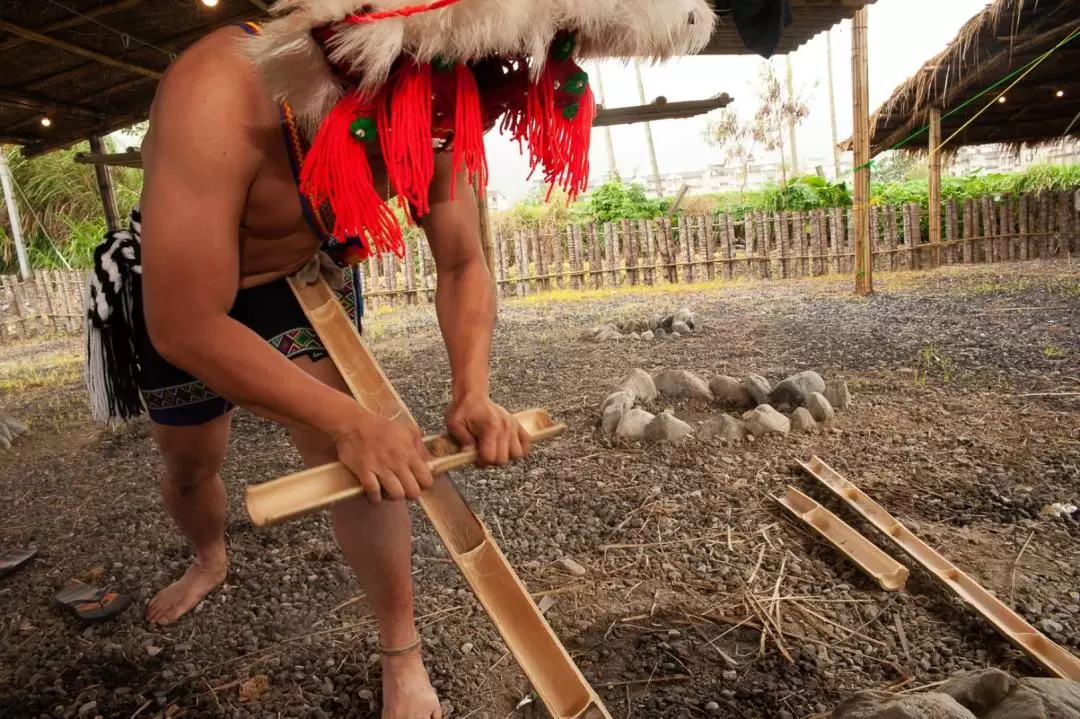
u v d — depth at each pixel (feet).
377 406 4.69
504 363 18.08
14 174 46.78
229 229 4.13
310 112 3.84
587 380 15.52
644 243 35.83
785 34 21.85
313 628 6.86
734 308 25.40
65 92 20.93
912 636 6.24
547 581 7.42
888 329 19.06
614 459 10.46
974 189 44.37
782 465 9.81
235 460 11.79
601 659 6.15
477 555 4.21
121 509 10.22
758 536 8.06
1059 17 27.50
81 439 14.28
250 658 6.47
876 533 7.94
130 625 7.11
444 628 6.69
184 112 4.00
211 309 4.08
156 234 3.96
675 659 6.09
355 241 5.53
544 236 35.78
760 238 35.37
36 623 7.30
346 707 5.77
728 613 6.72
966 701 4.79
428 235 5.36
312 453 4.88
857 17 25.57
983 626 6.24
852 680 5.75
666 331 21.15
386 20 3.37
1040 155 59.16
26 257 44.65
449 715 5.63
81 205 48.06
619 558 7.79
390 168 3.76
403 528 5.31
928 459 9.78
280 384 4.04
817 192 44.09
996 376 13.50
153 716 5.82
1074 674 5.50
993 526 7.96
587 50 4.10
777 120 50.24
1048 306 20.93
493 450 4.27
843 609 6.68
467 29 3.39
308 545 8.45
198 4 16.48
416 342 22.57
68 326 35.83
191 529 7.13
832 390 12.23
